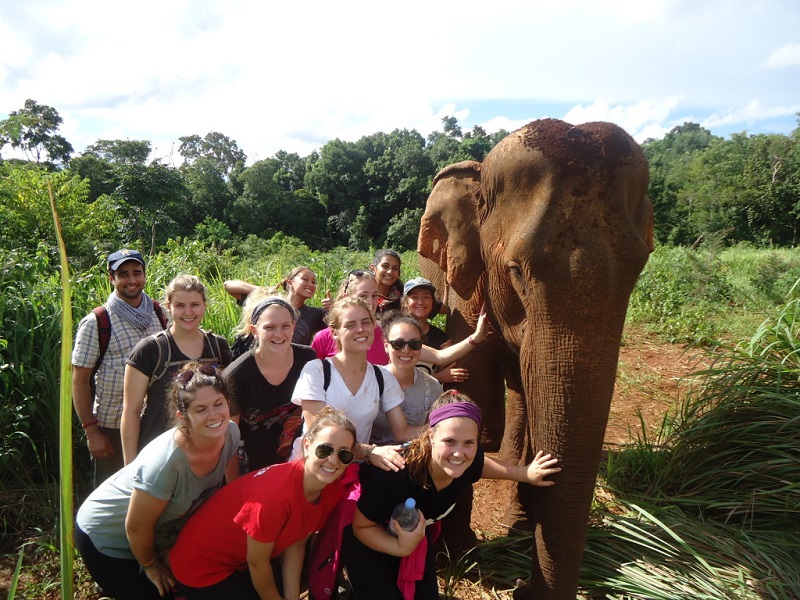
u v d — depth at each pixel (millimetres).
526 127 2406
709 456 3586
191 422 1936
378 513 2123
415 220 49781
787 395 3635
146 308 3051
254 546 1951
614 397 5449
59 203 11109
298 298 3715
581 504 2146
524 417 3332
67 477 1153
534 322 2209
